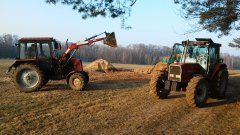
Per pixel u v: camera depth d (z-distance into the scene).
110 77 18.92
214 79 12.64
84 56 93.19
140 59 97.56
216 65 12.68
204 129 8.54
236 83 17.75
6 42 86.06
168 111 10.34
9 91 13.56
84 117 9.27
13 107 10.33
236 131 8.41
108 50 98.38
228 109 10.95
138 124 8.75
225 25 10.98
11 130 7.88
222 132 8.32
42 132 7.82
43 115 9.36
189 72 11.81
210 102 12.17
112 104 11.09
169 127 8.62
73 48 14.24
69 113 9.66
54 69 13.94
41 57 13.80
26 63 13.55
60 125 8.42
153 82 12.13
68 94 12.76
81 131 8.00
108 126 8.48
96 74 20.59
